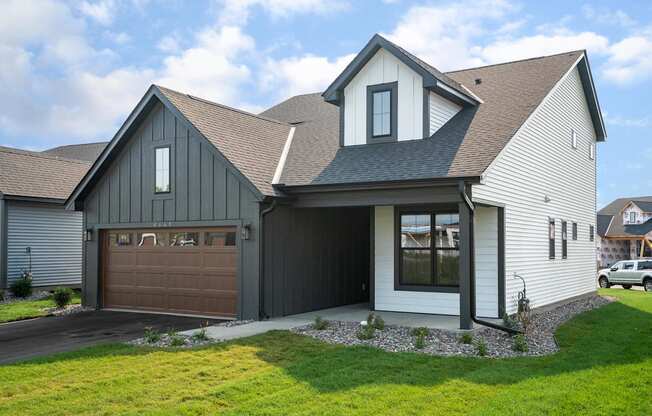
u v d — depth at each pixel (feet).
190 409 21.48
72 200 54.44
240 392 23.77
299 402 22.35
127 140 52.31
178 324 43.98
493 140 43.04
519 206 48.16
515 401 22.38
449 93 47.98
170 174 49.57
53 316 49.98
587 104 70.54
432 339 35.40
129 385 24.86
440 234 46.73
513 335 37.50
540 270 53.01
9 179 68.39
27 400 22.61
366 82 49.49
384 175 41.73
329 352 31.27
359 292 57.62
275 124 58.44
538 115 52.85
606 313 51.37
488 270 44.98
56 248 72.33
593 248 73.26
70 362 29.09
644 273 92.58
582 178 68.59
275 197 44.57
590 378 26.07
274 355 30.78
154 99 50.08
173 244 50.37
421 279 47.47
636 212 157.48
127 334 39.83
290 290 47.55
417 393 23.58
